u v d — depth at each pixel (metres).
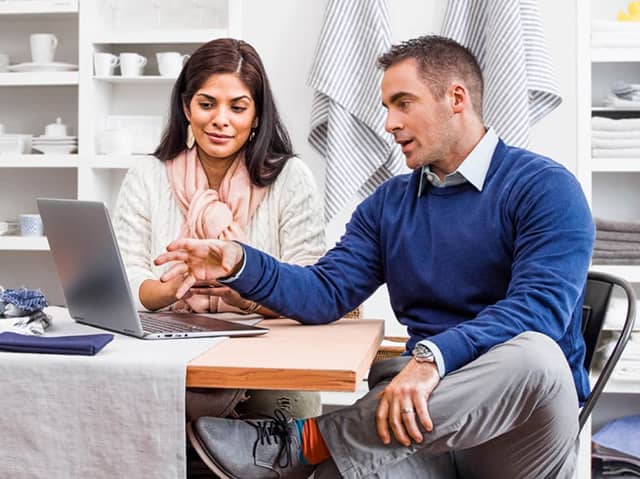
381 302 3.11
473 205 1.69
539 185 1.62
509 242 1.66
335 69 2.91
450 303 1.70
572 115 3.03
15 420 1.32
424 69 1.69
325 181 2.96
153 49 3.22
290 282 1.74
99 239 1.49
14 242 3.02
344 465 1.40
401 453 1.38
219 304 1.98
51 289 3.27
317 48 2.94
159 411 1.28
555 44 3.03
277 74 3.13
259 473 1.45
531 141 3.04
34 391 1.31
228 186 2.07
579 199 1.62
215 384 1.28
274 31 3.13
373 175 3.05
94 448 1.30
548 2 3.03
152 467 1.29
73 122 3.26
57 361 1.31
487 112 2.85
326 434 1.42
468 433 1.37
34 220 3.04
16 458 1.32
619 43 2.94
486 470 1.56
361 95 2.93
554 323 1.50
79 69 3.04
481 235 1.67
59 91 3.26
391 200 1.84
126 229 2.10
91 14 3.04
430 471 1.52
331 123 2.93
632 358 2.86
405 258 1.76
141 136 3.09
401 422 1.35
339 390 1.26
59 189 3.29
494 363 1.36
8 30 3.27
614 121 2.96
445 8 3.07
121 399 1.29
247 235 2.06
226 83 1.98
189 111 2.06
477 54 2.96
